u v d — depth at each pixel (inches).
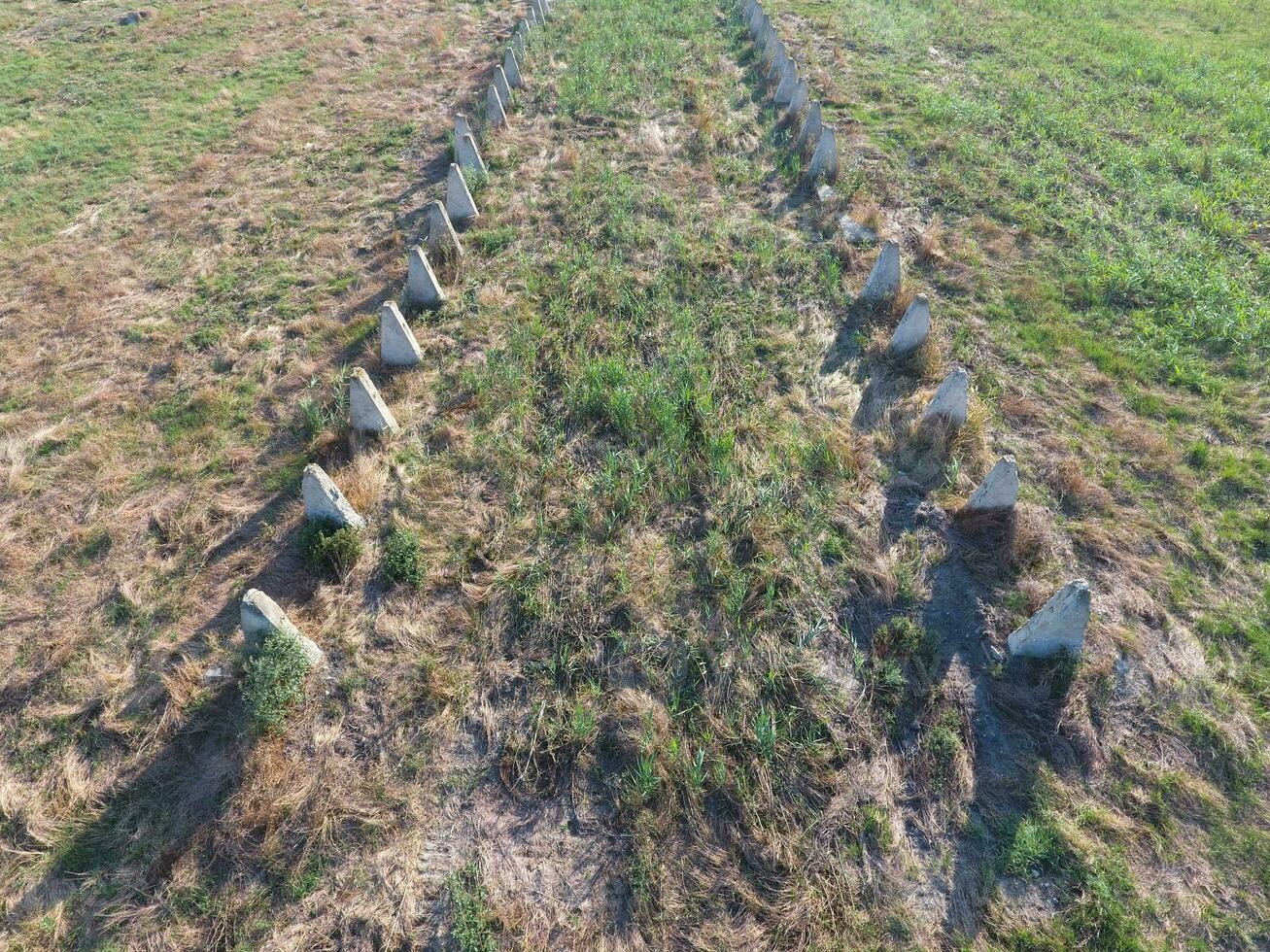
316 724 230.5
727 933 188.1
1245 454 309.0
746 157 522.0
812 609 253.4
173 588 273.9
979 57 682.8
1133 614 252.7
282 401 350.3
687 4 784.3
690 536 281.0
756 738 220.2
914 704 230.1
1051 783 213.2
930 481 294.5
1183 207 462.9
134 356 386.0
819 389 339.9
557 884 197.6
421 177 519.8
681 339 367.2
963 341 365.4
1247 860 198.7
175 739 229.9
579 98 596.7
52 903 199.3
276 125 592.4
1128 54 685.3
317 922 192.5
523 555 276.5
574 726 225.3
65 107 647.8
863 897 193.5
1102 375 346.0
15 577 282.5
